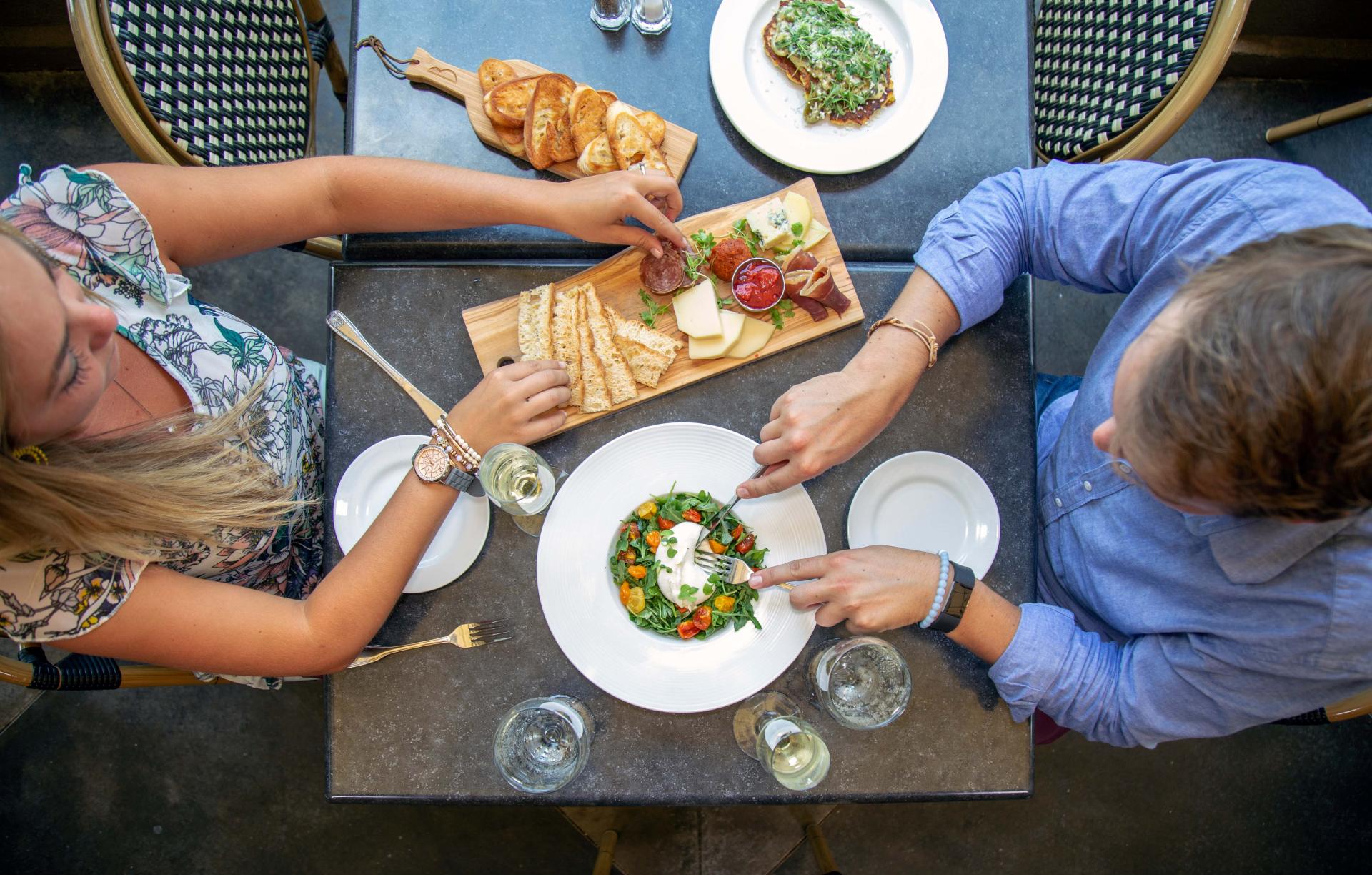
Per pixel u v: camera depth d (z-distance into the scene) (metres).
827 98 1.29
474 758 1.19
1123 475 0.94
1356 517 0.87
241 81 1.45
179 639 1.04
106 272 1.06
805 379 1.26
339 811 2.16
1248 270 0.74
